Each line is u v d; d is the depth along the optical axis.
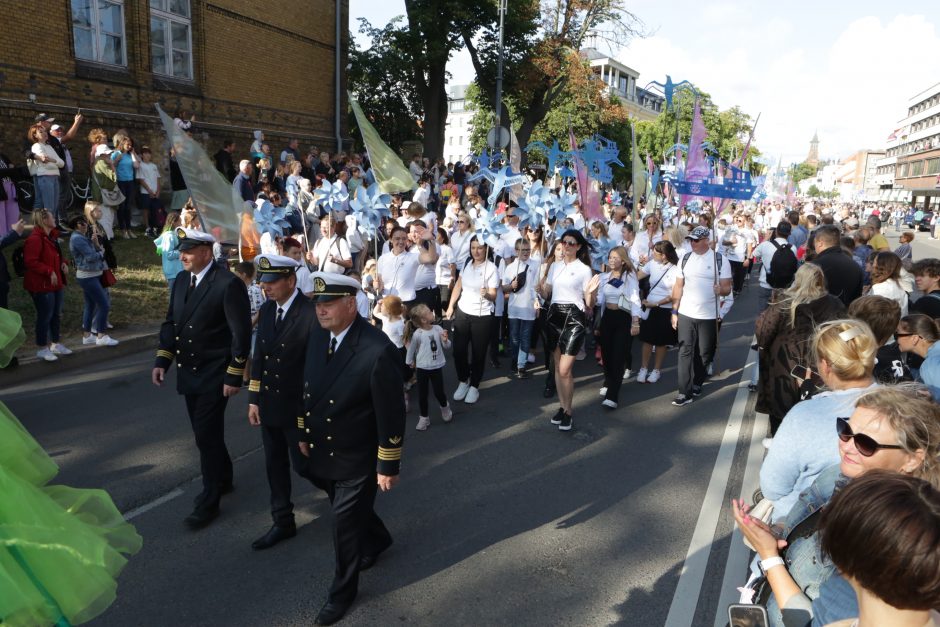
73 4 14.49
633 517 4.82
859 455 2.19
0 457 2.22
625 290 7.07
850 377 2.90
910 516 1.37
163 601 3.73
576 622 3.62
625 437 6.44
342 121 23.00
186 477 5.32
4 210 10.72
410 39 25.91
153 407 6.88
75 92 14.48
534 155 35.12
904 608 1.38
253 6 19.05
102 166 12.38
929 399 2.30
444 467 5.66
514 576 4.05
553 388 7.66
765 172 32.56
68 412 6.65
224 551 4.27
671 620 3.64
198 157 8.14
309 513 4.80
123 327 9.57
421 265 8.32
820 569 2.09
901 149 115.38
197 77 17.64
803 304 4.88
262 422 4.25
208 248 4.54
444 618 3.64
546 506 4.98
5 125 13.10
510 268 8.35
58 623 2.16
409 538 4.49
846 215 20.36
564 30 29.34
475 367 7.35
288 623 3.58
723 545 4.45
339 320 3.55
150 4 16.19
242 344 4.39
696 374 7.77
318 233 12.31
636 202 12.43
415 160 19.30
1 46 13.02
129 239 13.38
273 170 15.95
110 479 5.23
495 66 28.89
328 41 22.09
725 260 7.43
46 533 2.15
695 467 5.74
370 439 3.61
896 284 6.50
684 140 38.75
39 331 7.86
